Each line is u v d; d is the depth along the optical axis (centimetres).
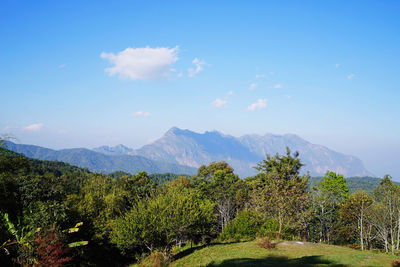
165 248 2467
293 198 2428
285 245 2277
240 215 3294
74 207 2745
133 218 2377
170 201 2545
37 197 2400
